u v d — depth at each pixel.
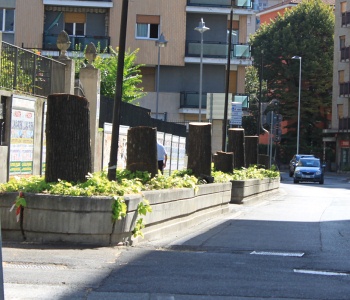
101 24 47.00
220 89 50.22
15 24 45.62
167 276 8.73
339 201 27.78
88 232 11.06
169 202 13.83
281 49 76.31
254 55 79.25
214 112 31.56
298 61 75.62
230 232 14.70
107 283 8.13
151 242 12.48
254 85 87.31
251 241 13.09
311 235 14.45
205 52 49.16
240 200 24.33
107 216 11.12
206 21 49.69
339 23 74.12
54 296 7.33
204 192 17.00
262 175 30.08
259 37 79.44
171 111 49.59
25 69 17.45
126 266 9.42
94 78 21.14
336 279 8.97
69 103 11.66
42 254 10.07
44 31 46.25
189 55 48.72
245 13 49.03
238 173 26.08
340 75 74.19
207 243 12.59
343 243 13.09
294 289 8.14
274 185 32.97
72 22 46.72
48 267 9.12
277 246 12.41
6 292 7.45
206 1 48.66
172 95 49.47
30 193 11.11
